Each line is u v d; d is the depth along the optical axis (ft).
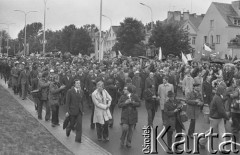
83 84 70.64
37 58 168.14
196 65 87.51
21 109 62.95
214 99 38.73
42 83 53.88
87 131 48.52
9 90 94.27
